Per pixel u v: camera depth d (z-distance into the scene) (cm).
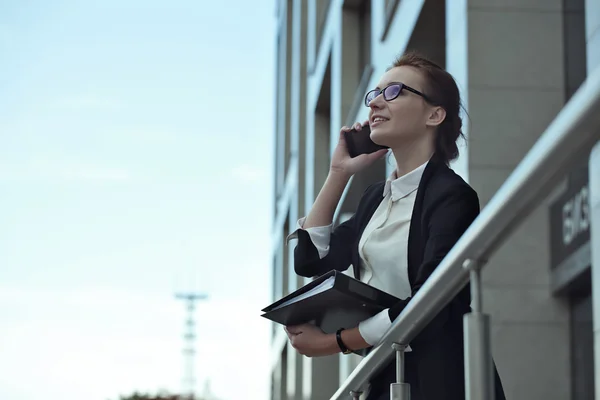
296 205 2252
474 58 764
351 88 1603
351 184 1354
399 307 274
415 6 1016
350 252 328
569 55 752
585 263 651
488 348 191
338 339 287
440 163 296
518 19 769
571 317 704
